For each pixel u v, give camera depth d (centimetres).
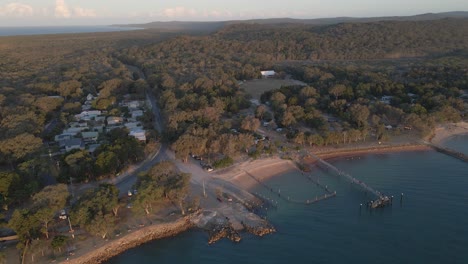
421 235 10738
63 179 13062
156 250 10219
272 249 10181
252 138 16488
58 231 10581
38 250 9550
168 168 12750
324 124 18462
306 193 13225
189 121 18550
